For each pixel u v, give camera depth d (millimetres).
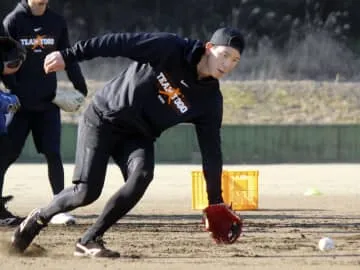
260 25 107062
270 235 21531
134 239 20484
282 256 17781
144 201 32656
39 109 24250
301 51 101625
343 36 104812
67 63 15406
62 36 24562
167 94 15438
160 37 15258
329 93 86000
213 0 109188
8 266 15992
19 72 23938
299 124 72938
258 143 70250
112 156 16516
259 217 26422
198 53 15180
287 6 109000
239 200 29125
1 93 20797
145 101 15492
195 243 19797
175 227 23188
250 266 16250
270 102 83250
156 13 107812
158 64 15305
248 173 29141
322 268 16094
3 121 21484
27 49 23938
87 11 106062
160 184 42562
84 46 15305
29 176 48062
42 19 24078
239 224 16422
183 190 38781
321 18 109000
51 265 16094
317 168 59062
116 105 15633
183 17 107812
